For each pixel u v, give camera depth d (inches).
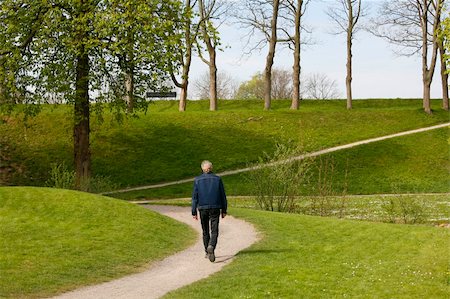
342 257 581.0
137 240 671.8
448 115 2512.3
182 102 2484.0
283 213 964.0
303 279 479.2
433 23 2432.3
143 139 2076.8
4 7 1167.6
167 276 518.0
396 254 588.4
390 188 1764.3
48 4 1170.0
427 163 1995.6
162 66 1213.7
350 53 2637.8
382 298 421.1
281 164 1110.4
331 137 2229.3
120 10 1204.5
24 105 1307.8
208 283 471.8
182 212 1028.5
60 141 1982.0
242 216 906.7
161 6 1256.2
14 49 1173.1
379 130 2327.8
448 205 1275.8
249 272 509.0
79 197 788.6
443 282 471.2
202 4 2347.4
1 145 1908.2
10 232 629.3
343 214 1108.5
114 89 1278.3
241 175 1830.7
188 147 2048.5
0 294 447.2
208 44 2460.6
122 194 1596.9
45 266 534.9
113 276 524.7
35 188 809.5
